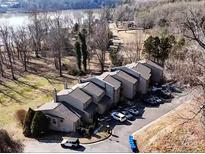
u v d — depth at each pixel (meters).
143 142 40.81
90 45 86.81
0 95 62.34
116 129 46.78
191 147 33.69
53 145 42.62
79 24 123.00
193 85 32.84
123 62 75.50
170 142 36.09
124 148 41.28
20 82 70.19
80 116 47.19
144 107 54.69
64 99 49.00
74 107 48.62
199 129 35.94
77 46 74.38
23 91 64.44
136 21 129.62
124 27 129.25
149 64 65.88
